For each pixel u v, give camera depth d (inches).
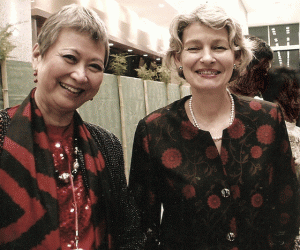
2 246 37.2
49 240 38.4
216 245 50.4
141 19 391.9
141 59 387.5
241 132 52.6
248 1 483.5
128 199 51.6
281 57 585.9
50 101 41.9
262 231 51.4
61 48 40.3
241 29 52.3
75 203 43.2
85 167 45.3
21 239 37.4
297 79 71.7
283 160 54.5
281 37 584.1
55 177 43.1
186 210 51.8
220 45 50.6
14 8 153.2
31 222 38.0
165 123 56.0
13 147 38.8
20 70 129.3
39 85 42.1
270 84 72.6
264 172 51.2
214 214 50.5
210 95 52.9
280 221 54.5
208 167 51.8
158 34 422.3
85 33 40.8
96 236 43.4
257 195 50.7
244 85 73.0
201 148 52.7
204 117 55.8
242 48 53.7
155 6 358.0
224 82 51.9
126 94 209.3
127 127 209.2
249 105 54.9
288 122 70.4
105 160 48.4
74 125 47.5
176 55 56.2
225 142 52.1
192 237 51.4
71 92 41.4
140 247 49.3
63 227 41.9
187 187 51.6
